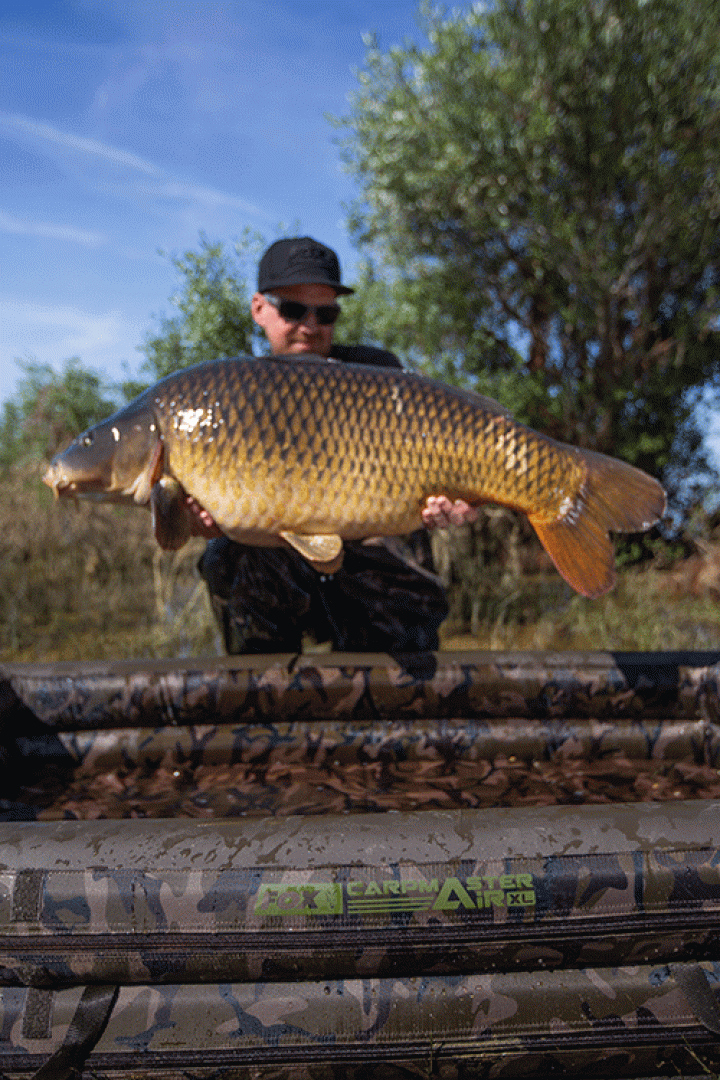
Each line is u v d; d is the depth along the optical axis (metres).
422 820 1.49
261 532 1.98
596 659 2.42
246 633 2.90
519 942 1.41
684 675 2.38
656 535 7.18
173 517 1.96
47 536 6.66
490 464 2.00
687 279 7.74
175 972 1.41
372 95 7.34
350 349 3.12
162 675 2.37
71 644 4.41
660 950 1.43
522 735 2.40
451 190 6.93
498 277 7.76
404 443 1.95
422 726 2.42
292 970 1.41
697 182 6.48
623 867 1.41
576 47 6.40
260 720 2.41
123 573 6.04
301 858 1.42
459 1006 1.41
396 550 2.70
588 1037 1.41
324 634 3.02
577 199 6.90
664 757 2.38
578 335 7.64
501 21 6.79
